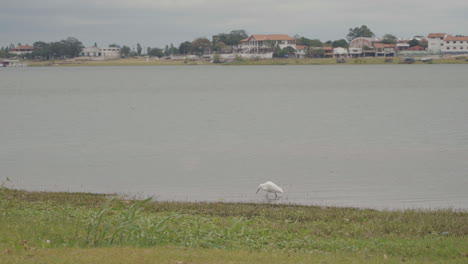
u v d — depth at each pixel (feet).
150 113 230.89
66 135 165.07
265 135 162.81
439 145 142.72
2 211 69.62
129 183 102.83
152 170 114.73
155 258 45.78
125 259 44.98
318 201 89.61
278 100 294.66
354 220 72.43
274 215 75.61
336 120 199.93
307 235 61.41
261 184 95.14
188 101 293.23
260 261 46.65
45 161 123.95
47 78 597.93
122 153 134.10
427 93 332.60
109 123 195.11
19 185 100.27
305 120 200.75
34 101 298.35
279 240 58.18
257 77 565.12
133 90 391.04
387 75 568.82
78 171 113.50
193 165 119.55
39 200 82.89
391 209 84.02
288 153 133.28
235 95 334.65
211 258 46.93
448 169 113.91
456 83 426.92
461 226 67.51
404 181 103.71
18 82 515.09
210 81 502.38
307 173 111.24
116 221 64.03
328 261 47.67
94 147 143.02
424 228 66.59
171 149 139.64
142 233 55.62
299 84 441.27
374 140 152.05
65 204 80.28
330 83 448.65
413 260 49.88
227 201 89.66
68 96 335.67
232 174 110.83
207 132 170.19
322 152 134.31
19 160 124.98
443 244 56.85
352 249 54.49
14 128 181.16
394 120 198.29
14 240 51.57
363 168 115.34
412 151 134.82
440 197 92.12
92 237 55.06
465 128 174.09
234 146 144.05
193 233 58.29
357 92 349.41
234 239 57.00
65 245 50.88
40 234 54.95
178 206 80.94
